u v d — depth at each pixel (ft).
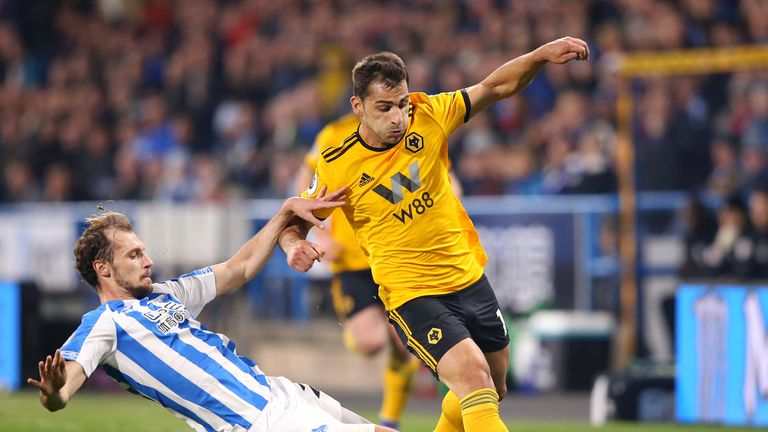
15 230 162.61
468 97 63.82
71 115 210.59
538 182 157.58
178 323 58.75
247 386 58.08
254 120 191.52
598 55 172.04
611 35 166.20
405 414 118.42
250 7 214.90
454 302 63.46
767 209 123.34
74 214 159.22
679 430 102.78
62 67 225.15
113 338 57.72
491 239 144.56
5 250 163.22
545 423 109.81
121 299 59.57
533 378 140.05
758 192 124.26
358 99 61.11
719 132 151.64
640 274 136.77
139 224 149.79
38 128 207.82
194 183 178.50
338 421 57.77
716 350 106.93
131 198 186.70
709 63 128.26
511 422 110.73
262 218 149.59
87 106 211.82
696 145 148.15
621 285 136.56
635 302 134.21
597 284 140.77
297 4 211.41
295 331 149.79
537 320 141.38
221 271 63.21
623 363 134.00
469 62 177.78
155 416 113.80
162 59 219.41
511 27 178.70
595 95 168.96
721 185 138.72
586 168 145.89
